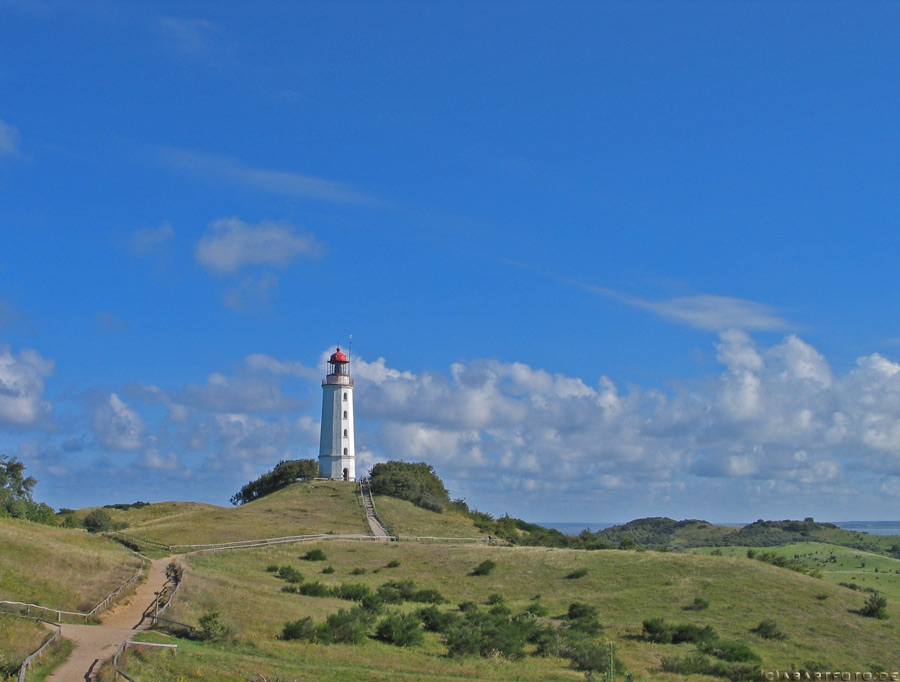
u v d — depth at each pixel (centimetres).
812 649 5928
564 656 5166
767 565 8175
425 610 5844
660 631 5981
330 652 4325
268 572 7562
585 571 7994
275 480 14475
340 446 14300
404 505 12538
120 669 3162
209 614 4366
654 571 7925
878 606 6862
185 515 11412
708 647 5706
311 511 11719
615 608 6850
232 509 12019
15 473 9125
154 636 4003
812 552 18938
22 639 3441
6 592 4409
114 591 5028
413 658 4488
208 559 7788
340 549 9106
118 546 7794
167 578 6019
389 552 9044
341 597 6438
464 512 14112
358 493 12962
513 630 5362
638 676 4731
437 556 8831
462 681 4019
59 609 4384
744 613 6712
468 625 5419
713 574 7750
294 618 5112
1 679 2867
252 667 3706
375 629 5231
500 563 8444
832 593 7338
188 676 3362
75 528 9300
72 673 3108
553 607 6912
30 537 6075
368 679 3788
